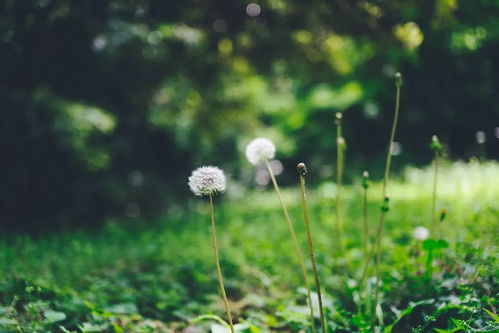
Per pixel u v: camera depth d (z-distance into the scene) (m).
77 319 3.25
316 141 18.78
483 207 4.54
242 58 9.45
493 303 2.67
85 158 8.66
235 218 9.22
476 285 2.98
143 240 6.96
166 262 5.32
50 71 8.63
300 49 8.81
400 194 8.65
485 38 10.33
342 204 9.03
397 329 3.04
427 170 10.88
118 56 9.02
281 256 5.20
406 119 14.30
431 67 12.41
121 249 6.25
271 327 3.40
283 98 19.61
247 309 3.79
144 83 10.15
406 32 7.51
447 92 13.09
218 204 13.27
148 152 12.69
